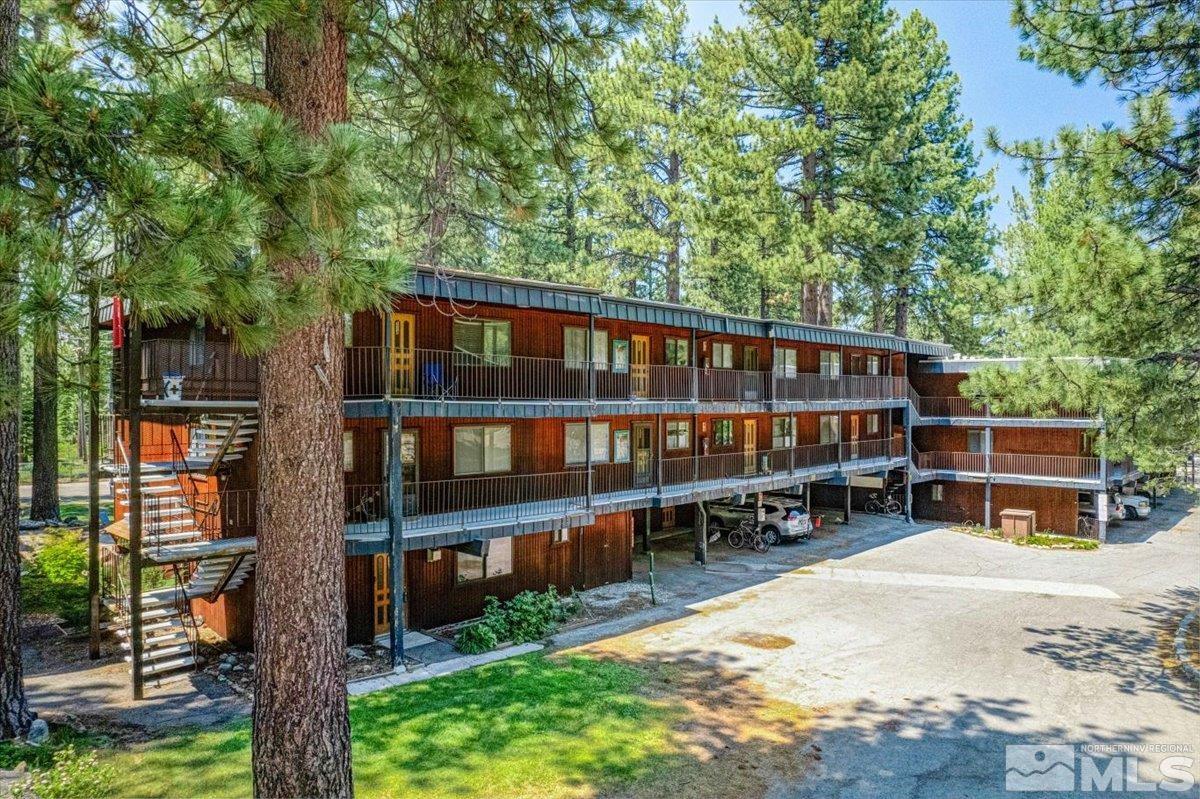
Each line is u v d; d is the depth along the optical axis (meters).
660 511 26.47
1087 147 12.34
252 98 6.31
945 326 40.03
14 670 9.48
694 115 27.83
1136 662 13.59
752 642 14.47
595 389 18.86
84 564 19.03
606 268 31.16
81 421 36.31
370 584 14.46
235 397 12.84
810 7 28.39
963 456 29.38
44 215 3.86
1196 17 11.43
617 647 14.12
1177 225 11.88
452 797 8.41
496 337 16.53
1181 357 12.40
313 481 6.80
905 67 27.41
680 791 8.71
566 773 9.04
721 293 35.72
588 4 7.51
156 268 3.91
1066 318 12.63
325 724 6.84
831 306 35.16
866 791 8.87
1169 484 14.65
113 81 4.89
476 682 12.09
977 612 16.77
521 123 8.79
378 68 8.52
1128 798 8.80
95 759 8.10
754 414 25.95
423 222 11.95
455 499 15.87
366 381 14.19
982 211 36.38
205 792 8.32
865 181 27.25
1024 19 12.66
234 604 13.90
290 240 4.80
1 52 6.05
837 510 31.70
